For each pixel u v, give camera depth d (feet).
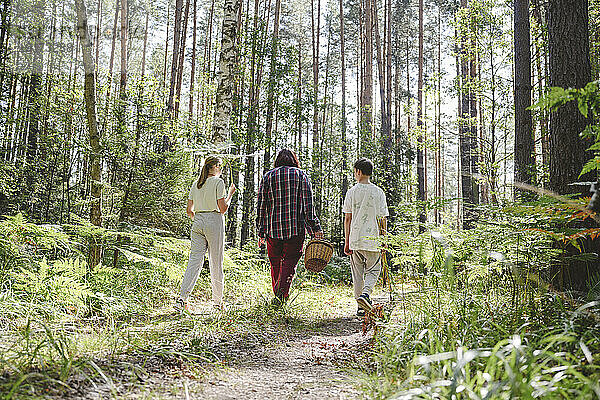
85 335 12.35
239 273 28.32
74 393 7.72
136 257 20.66
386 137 69.26
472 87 55.36
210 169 20.72
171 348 11.75
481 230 13.84
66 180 36.83
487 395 5.85
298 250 21.45
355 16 123.85
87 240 21.20
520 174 32.24
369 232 19.20
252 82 64.28
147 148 30.86
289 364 11.80
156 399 7.99
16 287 15.69
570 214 11.75
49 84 37.55
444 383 6.69
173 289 22.98
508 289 13.98
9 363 8.93
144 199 28.63
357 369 10.76
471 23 55.26
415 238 14.37
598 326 10.06
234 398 8.54
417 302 14.79
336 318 19.98
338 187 82.12
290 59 63.00
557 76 18.17
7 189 31.30
